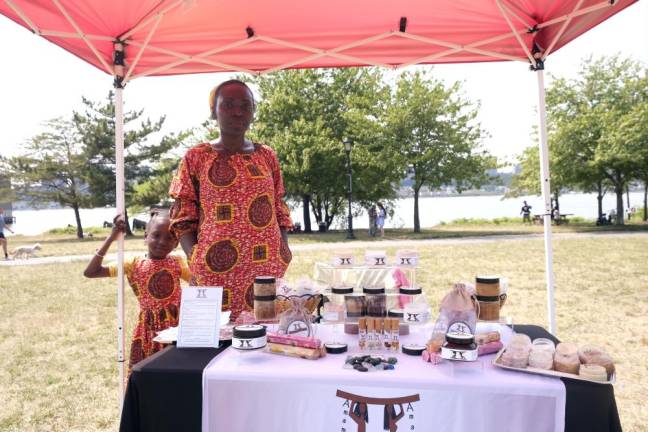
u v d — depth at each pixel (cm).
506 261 1277
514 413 169
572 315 691
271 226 270
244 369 183
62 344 626
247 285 261
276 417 183
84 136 3070
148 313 307
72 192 3117
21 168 3091
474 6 311
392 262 273
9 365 541
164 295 308
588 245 1611
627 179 2641
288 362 191
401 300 229
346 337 220
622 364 489
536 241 1798
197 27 322
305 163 2395
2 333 683
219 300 218
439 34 343
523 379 171
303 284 231
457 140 2439
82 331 694
